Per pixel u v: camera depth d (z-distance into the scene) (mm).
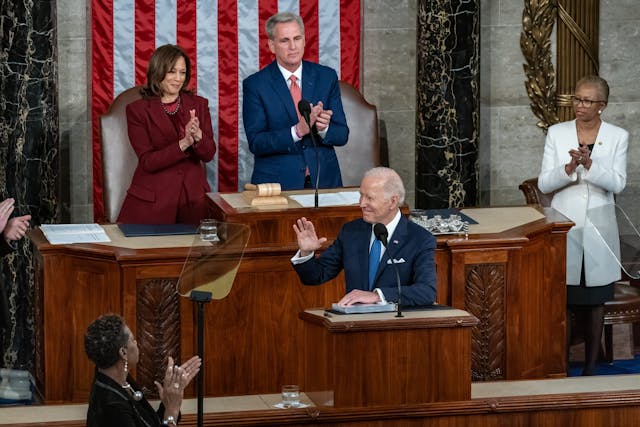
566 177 28906
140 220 31094
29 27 33938
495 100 38406
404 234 23109
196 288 20531
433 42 36031
